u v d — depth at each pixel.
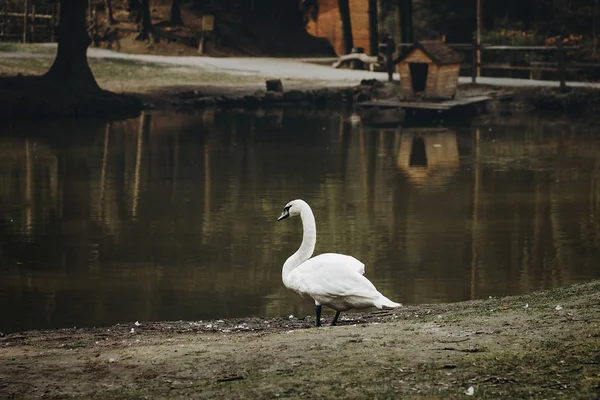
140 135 31.75
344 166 25.97
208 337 9.16
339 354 7.49
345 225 18.70
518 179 23.86
